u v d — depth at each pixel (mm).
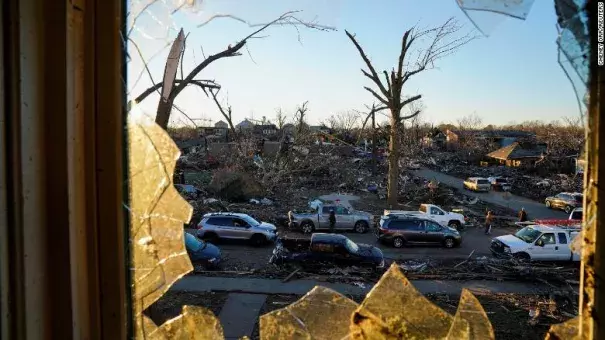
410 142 40438
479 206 24875
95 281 1007
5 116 837
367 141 39250
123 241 1034
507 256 13461
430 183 27250
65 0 917
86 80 988
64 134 919
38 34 902
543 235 13289
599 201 925
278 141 31531
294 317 1394
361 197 26359
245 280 11312
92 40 988
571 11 956
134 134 1115
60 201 920
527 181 31594
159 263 1270
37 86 898
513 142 41062
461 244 16688
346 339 1350
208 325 1415
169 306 8758
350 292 10469
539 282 11398
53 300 922
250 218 16406
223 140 30703
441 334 1296
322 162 30750
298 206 22906
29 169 875
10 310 840
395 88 18438
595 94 930
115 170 1011
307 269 12266
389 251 15531
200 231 16078
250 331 8297
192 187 22641
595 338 932
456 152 46500
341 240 12562
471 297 1346
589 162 959
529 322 8641
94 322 1005
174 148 1322
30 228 874
